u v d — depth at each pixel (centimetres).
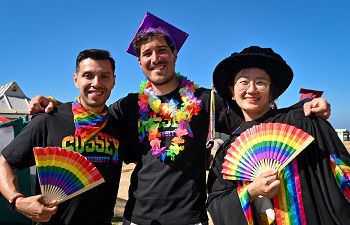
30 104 116
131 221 114
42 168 100
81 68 113
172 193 111
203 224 111
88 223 110
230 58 103
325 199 89
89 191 109
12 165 109
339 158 90
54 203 100
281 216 91
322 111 94
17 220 234
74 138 111
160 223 109
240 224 91
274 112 104
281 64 102
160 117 122
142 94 128
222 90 114
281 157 91
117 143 118
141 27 132
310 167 93
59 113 114
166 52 121
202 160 118
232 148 98
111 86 116
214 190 102
